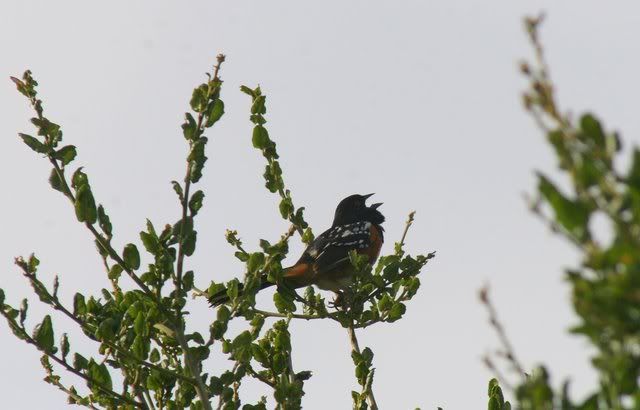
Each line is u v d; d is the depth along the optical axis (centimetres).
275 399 898
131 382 891
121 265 855
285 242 927
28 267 833
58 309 842
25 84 877
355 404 965
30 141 865
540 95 414
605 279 392
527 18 422
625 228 391
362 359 979
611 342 401
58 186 866
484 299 429
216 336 870
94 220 852
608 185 400
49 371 908
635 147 397
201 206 866
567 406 416
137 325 888
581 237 400
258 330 943
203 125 873
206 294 1081
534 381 418
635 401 405
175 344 934
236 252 1095
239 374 908
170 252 865
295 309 1114
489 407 865
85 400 890
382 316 1105
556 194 405
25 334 830
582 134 406
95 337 855
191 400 904
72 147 871
